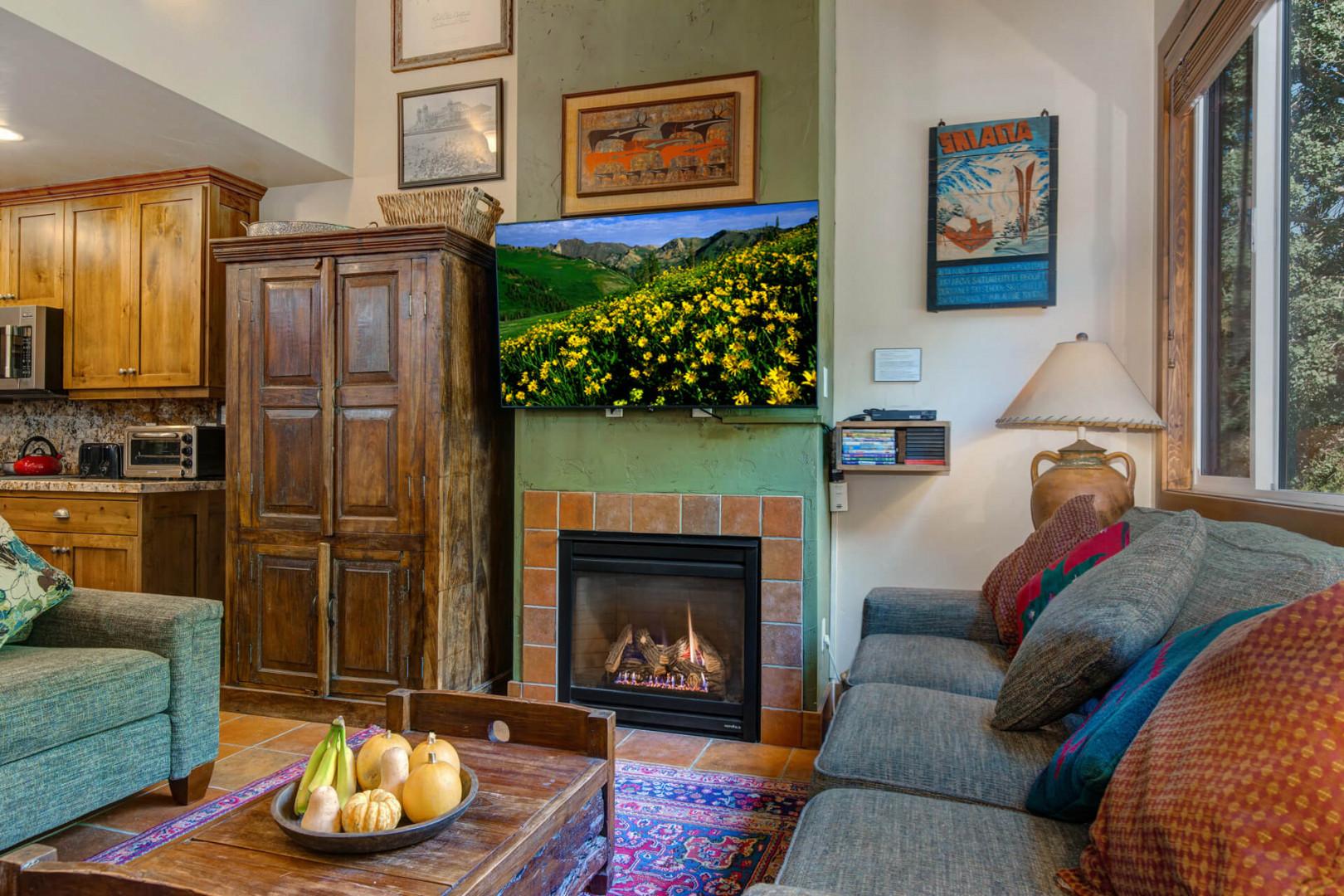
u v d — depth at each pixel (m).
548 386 2.99
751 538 2.88
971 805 1.30
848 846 1.12
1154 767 0.89
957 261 3.14
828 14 3.08
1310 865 0.69
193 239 3.62
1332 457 1.89
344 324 3.04
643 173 2.98
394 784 1.28
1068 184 3.08
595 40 3.06
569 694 3.06
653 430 2.98
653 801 2.33
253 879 1.10
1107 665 1.36
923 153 3.21
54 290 3.87
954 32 3.19
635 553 3.00
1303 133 2.04
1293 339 2.10
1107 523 2.54
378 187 3.75
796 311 2.71
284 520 3.11
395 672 2.98
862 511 3.26
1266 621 0.86
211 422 3.96
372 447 3.01
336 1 3.68
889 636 2.42
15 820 1.84
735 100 2.89
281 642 3.10
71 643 2.31
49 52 2.61
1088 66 3.06
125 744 2.12
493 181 3.59
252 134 3.26
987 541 3.14
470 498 3.12
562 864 1.39
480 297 3.20
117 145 3.37
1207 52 2.44
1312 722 0.75
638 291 2.86
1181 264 2.83
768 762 2.66
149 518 3.34
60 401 4.26
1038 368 3.09
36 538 3.45
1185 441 2.85
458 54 3.62
